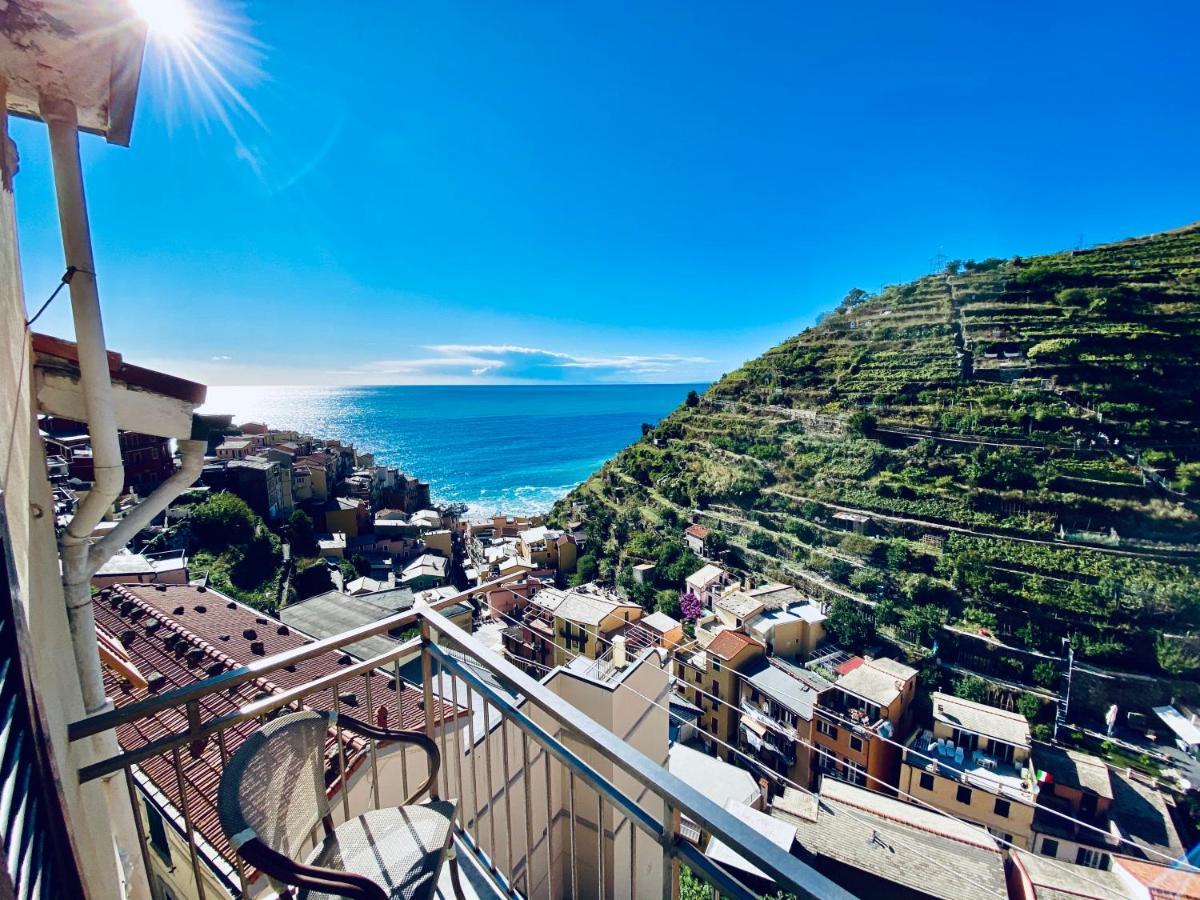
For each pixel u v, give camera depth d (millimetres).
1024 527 34969
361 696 6832
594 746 1648
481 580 39062
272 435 64062
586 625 26062
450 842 1986
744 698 24844
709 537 41812
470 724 2305
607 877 6129
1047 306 52906
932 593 32469
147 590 10953
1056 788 19000
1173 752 23172
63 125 2031
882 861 13594
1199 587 28547
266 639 9211
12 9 1489
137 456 27750
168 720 6305
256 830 1480
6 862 796
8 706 945
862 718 22094
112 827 2477
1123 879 13297
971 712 21609
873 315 65250
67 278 2131
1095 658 27641
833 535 39094
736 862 11180
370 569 37531
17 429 1611
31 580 1645
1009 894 13336
